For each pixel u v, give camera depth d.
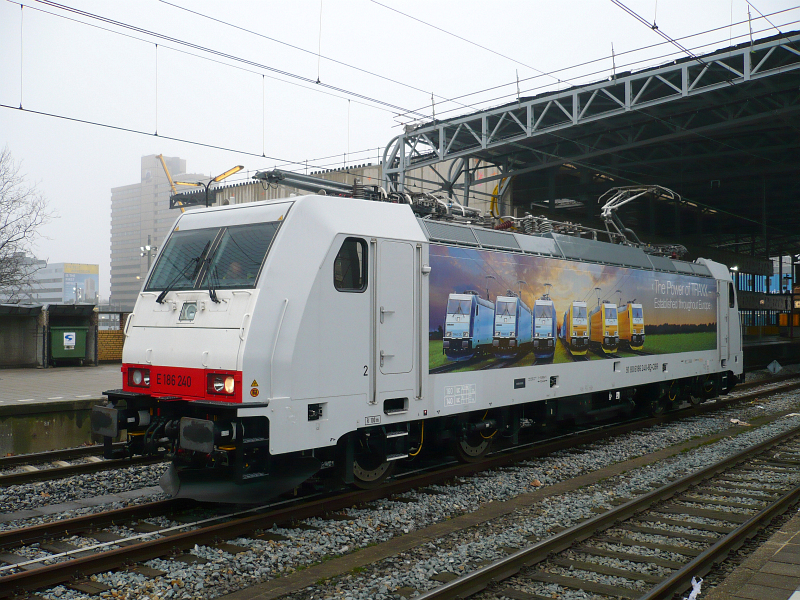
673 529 7.51
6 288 31.55
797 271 68.12
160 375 7.78
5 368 21.41
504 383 10.37
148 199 170.62
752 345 31.64
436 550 6.62
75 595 5.47
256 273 7.33
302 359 7.38
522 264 10.87
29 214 29.38
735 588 5.28
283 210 7.70
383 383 8.32
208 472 7.41
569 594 5.68
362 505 8.14
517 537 6.97
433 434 9.66
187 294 7.82
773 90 21.55
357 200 8.33
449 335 9.34
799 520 7.19
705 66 19.44
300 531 7.09
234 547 6.55
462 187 26.84
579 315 12.26
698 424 14.90
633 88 22.16
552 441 12.37
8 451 11.44
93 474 9.55
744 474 10.09
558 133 26.09
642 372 14.17
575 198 36.97
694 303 16.50
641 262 14.55
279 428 7.13
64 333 22.08
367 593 5.54
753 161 31.80
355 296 8.02
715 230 56.16
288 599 5.44
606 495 8.76
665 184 34.53
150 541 6.38
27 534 6.68
